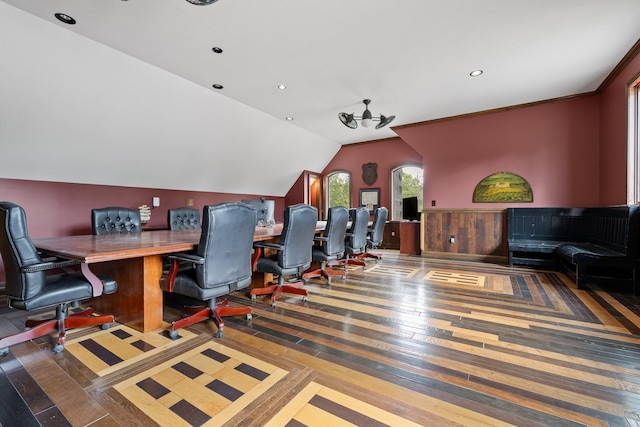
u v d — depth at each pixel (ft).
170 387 5.31
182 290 7.58
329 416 4.57
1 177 12.30
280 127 19.88
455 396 5.06
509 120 17.24
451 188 19.04
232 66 12.10
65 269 13.33
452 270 15.37
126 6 8.43
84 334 7.48
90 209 14.93
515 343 7.03
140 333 7.56
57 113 11.47
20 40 9.18
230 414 4.62
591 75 13.20
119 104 12.57
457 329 7.84
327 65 12.08
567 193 15.93
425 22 9.33
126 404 4.85
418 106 17.02
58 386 5.33
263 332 7.66
